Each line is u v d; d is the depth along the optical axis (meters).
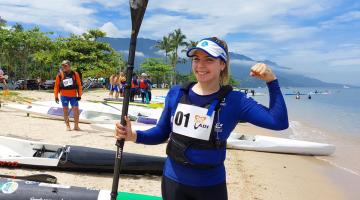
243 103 2.59
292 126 21.61
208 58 2.60
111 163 6.56
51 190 4.35
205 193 2.61
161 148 9.46
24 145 7.22
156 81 83.12
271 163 9.80
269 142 11.41
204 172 2.60
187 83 2.76
